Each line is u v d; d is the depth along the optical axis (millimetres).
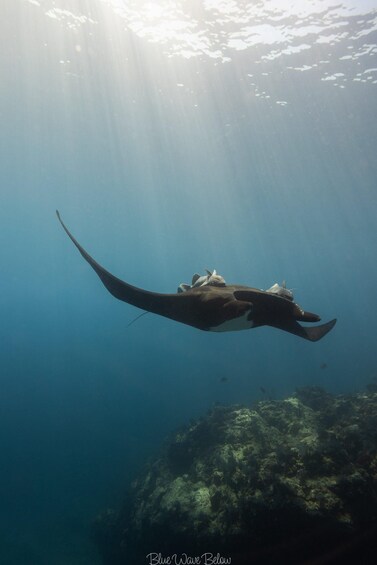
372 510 6902
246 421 10672
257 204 37219
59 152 26297
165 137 24344
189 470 10828
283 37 16062
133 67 17953
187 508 8789
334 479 7496
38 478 27562
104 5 14531
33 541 19312
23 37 16125
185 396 39938
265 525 7242
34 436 35688
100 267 2883
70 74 18484
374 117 21734
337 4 14383
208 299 2441
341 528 6730
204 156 26938
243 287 2938
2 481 27688
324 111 21172
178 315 2672
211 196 35094
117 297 2879
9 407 44406
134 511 11602
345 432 8906
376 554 6637
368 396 11852
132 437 31656
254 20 15219
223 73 18219
